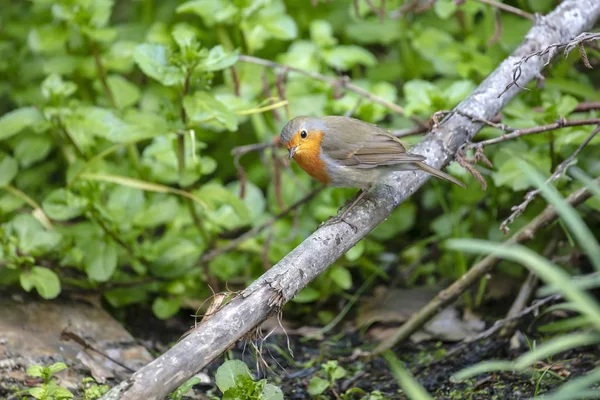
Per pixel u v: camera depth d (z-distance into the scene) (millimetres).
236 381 6980
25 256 9039
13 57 12961
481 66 10719
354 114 11047
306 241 7035
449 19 12836
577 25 9375
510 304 10234
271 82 11914
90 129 9938
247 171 12742
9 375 7777
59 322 9078
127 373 8570
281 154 11211
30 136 10891
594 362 8164
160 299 10250
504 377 8320
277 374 9305
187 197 9836
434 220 12117
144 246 10164
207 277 10719
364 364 9422
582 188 8531
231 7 10992
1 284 9586
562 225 8727
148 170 10602
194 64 8828
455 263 10719
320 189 10445
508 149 9469
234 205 9625
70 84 10062
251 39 11555
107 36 10922
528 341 8438
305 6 13812
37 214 10000
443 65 11438
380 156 7957
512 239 8875
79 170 9969
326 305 11164
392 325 10469
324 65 12039
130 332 10117
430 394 8344
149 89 12711
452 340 9789
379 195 7898
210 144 13289
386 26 12406
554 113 9086
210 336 6055
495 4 9859
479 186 10188
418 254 11586
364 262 11078
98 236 9828
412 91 10148
